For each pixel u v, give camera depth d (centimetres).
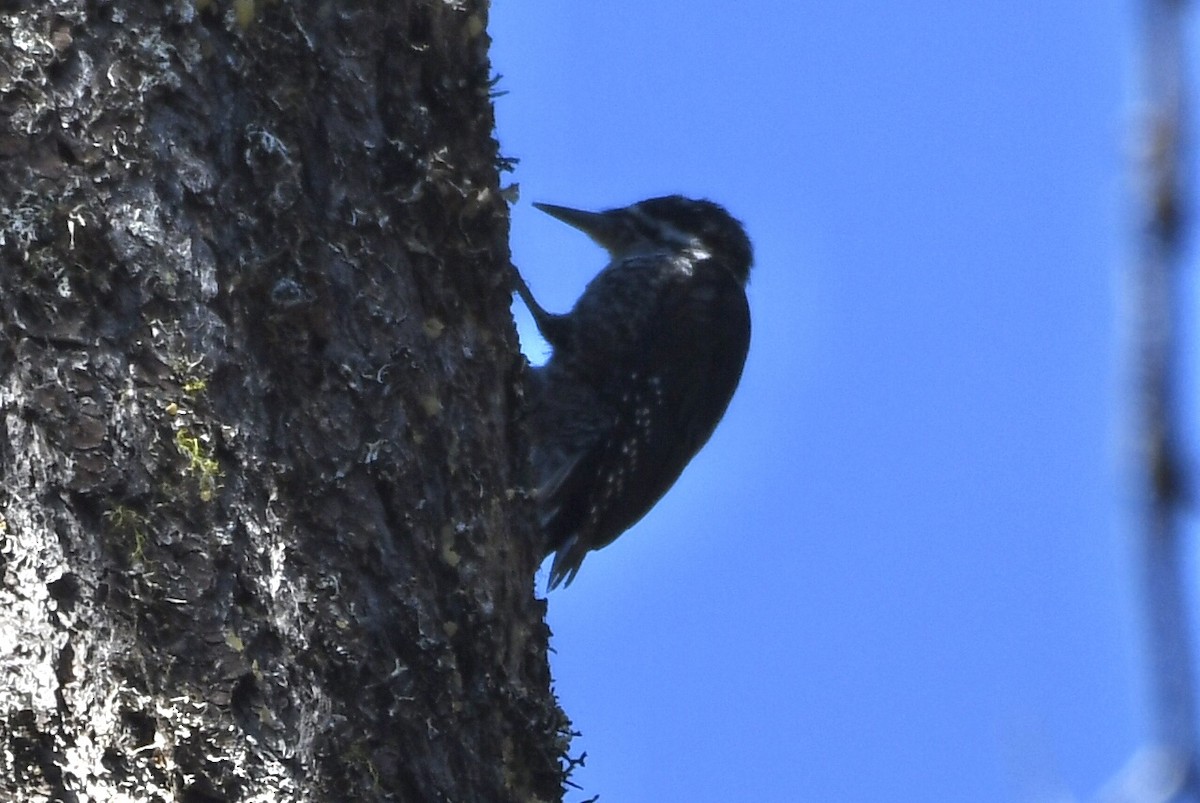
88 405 546
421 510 620
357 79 663
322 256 621
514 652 652
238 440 568
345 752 559
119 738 517
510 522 675
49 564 526
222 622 544
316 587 573
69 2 586
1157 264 191
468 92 714
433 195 677
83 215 565
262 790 534
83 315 556
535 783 638
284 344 598
